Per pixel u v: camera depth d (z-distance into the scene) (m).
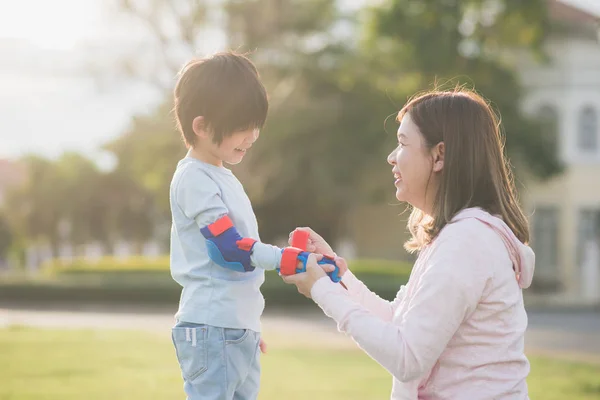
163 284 21.34
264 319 16.92
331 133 27.00
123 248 50.62
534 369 8.47
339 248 33.62
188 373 2.65
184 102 2.65
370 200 28.53
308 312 19.16
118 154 31.73
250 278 2.71
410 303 2.39
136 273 26.27
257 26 25.77
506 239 2.42
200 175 2.67
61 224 50.03
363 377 7.80
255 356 2.75
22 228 50.91
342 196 28.11
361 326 2.37
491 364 2.39
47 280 22.61
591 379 7.70
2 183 57.03
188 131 2.69
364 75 27.06
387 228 33.09
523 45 26.39
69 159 49.53
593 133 29.88
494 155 2.56
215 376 2.60
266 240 34.09
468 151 2.50
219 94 2.60
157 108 27.88
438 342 2.31
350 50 27.41
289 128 25.88
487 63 26.05
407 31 25.34
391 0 25.53
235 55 2.72
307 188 29.45
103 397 6.27
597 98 29.61
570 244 29.94
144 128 27.59
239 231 2.71
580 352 10.86
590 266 26.09
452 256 2.35
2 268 53.88
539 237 30.28
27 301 21.61
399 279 21.42
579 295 26.97
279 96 26.06
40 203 49.03
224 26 25.73
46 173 49.75
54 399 6.14
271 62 26.33
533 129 27.05
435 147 2.54
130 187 46.88
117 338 10.95
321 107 27.06
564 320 17.56
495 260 2.38
